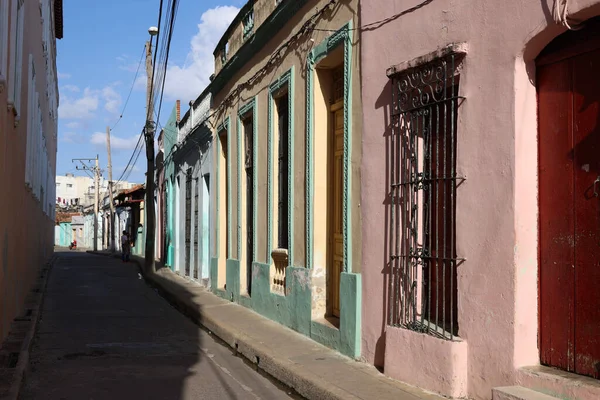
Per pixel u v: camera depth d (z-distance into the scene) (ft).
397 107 21.98
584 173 16.24
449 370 18.61
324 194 29.53
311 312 29.01
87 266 97.60
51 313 42.47
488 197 18.02
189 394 22.07
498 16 17.92
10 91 25.85
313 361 24.11
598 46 15.94
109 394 21.89
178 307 46.65
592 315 15.90
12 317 32.12
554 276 16.99
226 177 48.93
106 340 32.42
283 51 33.50
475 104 18.60
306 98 30.01
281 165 34.94
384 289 22.63
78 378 24.12
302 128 30.76
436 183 19.97
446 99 19.53
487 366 17.83
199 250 58.90
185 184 69.72
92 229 211.61
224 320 34.91
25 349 25.71
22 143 33.73
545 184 17.31
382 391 19.57
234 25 43.98
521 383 16.70
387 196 22.58
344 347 25.17
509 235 17.28
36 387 22.70
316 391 20.57
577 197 16.42
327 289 29.37
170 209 81.66
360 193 24.47
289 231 31.81
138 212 131.03
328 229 29.50
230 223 44.65
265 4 36.81
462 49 18.83
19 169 32.53
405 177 21.62
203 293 50.57
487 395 17.79
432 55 19.83
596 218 15.88
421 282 21.12
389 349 21.40
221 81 47.57
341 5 26.45
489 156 18.04
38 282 57.41
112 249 144.25
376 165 23.25
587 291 16.08
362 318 24.06
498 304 17.54
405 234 21.56
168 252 82.89
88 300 51.13
